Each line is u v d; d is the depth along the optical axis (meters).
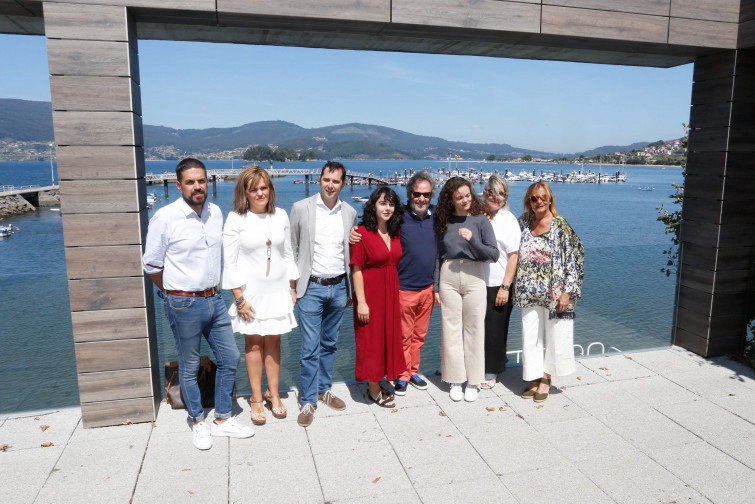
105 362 3.19
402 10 3.35
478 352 3.57
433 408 3.55
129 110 2.98
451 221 3.49
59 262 28.42
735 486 2.63
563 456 2.92
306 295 3.32
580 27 3.71
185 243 2.84
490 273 3.68
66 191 2.96
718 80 4.18
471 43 3.90
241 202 3.05
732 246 4.29
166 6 2.97
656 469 2.79
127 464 2.83
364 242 3.29
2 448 2.98
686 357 4.48
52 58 2.86
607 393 3.78
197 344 3.00
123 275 3.11
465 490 2.59
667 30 3.88
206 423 3.21
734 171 4.17
